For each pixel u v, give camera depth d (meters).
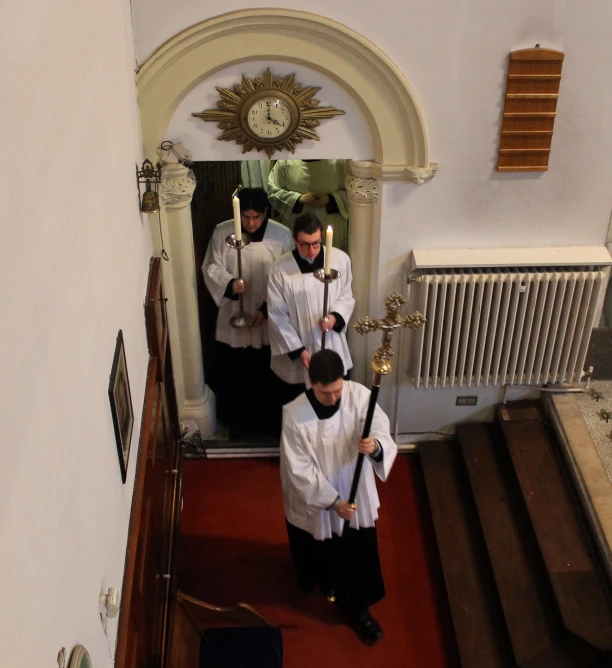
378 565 3.95
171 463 4.56
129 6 3.81
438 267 4.50
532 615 3.96
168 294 4.70
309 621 4.12
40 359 1.65
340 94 4.23
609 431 4.71
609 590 3.93
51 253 1.81
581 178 4.45
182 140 4.30
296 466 3.60
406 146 4.30
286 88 4.17
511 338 4.73
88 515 2.10
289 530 3.96
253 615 3.47
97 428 2.30
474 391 5.08
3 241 1.41
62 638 1.73
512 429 4.92
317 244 4.33
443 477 4.95
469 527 4.60
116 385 2.62
